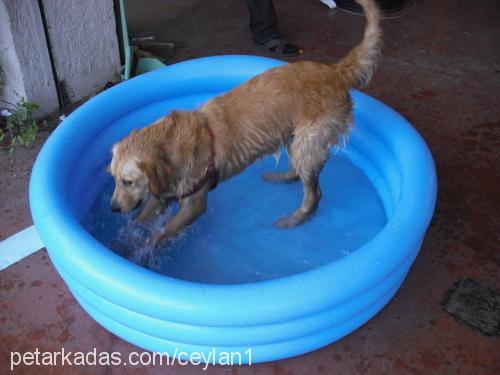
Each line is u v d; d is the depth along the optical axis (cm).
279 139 287
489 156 372
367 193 340
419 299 271
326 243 306
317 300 210
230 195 340
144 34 514
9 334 248
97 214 313
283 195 342
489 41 524
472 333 255
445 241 305
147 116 363
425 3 596
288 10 573
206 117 268
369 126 335
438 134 393
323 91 281
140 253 291
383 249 228
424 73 469
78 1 380
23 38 355
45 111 395
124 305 213
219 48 498
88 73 417
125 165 243
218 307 204
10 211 315
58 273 278
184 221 285
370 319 259
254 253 299
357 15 566
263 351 229
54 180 266
